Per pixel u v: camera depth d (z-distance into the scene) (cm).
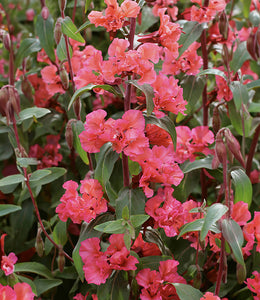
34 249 159
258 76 172
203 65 143
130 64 97
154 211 110
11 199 170
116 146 99
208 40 146
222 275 113
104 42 166
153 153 109
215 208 93
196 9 132
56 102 166
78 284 143
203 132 136
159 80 105
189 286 106
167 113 157
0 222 179
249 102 141
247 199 117
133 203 109
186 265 137
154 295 110
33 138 182
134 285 113
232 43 150
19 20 230
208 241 129
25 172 122
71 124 129
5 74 212
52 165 165
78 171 166
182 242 141
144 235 117
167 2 149
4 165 187
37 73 179
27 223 162
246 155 168
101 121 101
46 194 169
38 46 152
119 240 105
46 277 144
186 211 113
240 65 151
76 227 153
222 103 134
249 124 137
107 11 98
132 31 105
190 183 144
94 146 103
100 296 113
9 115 120
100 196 109
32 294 103
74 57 144
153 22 155
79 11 166
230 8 173
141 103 114
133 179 111
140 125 99
